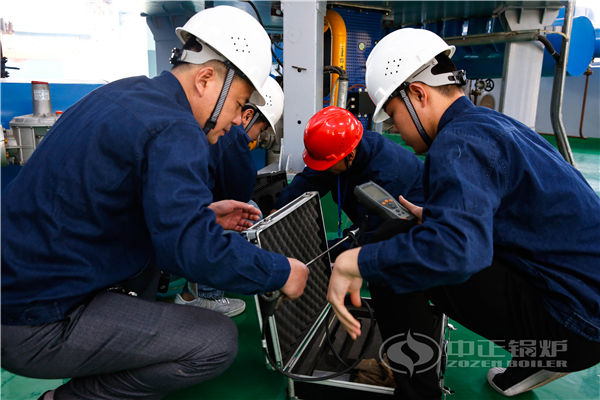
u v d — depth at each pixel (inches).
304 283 41.6
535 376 49.1
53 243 35.3
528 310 40.1
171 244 33.8
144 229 40.6
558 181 36.4
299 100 117.3
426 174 38.6
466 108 40.8
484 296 40.7
